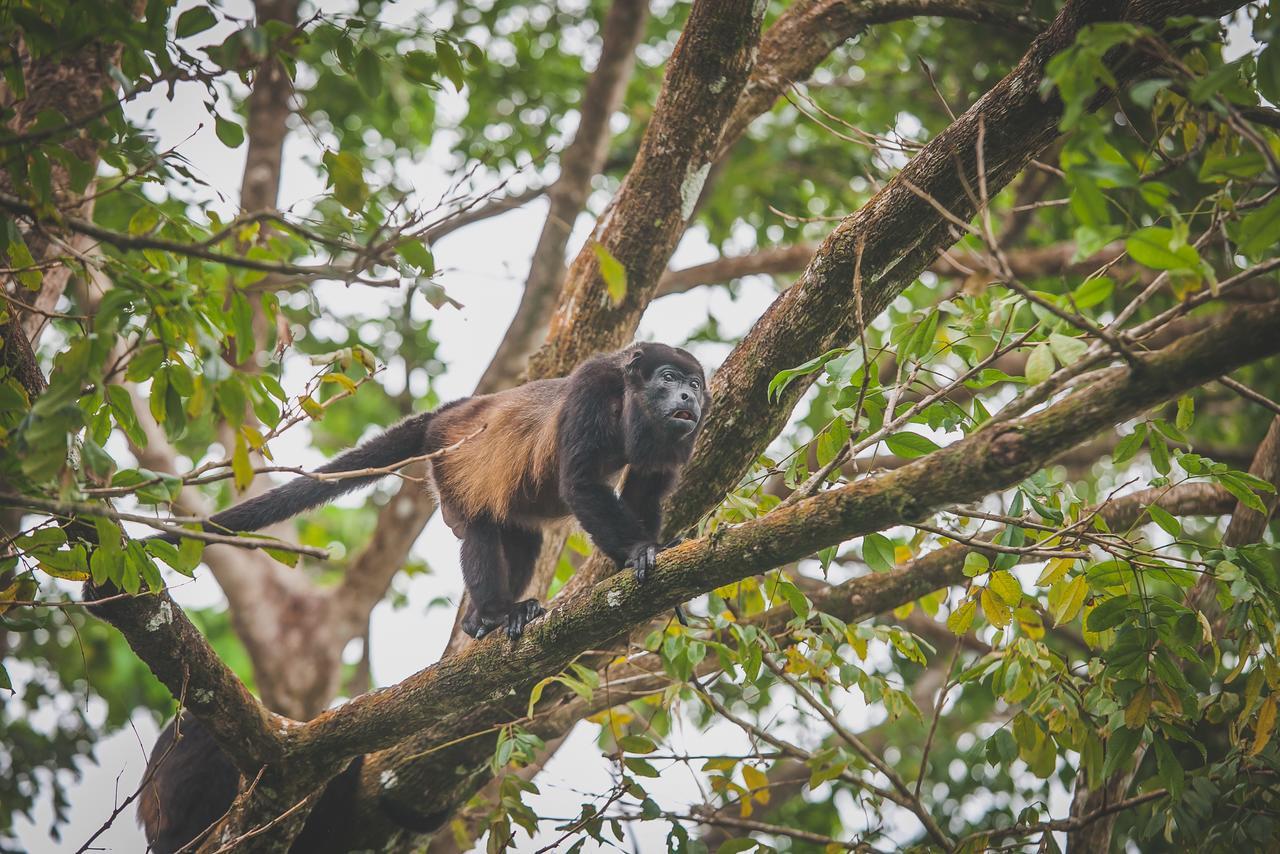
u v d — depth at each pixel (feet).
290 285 24.31
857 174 68.69
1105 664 30.32
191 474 21.63
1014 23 42.96
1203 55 30.37
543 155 22.41
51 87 33.42
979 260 20.26
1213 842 30.42
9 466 21.35
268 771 31.68
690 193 40.40
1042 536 31.30
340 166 23.53
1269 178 19.80
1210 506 39.40
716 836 51.26
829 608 39.96
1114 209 47.47
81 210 29.35
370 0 51.37
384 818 36.11
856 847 34.91
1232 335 18.95
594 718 39.27
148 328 21.68
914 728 61.77
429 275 22.27
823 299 32.04
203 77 22.70
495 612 37.29
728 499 32.63
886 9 43.96
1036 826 33.99
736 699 48.47
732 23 37.65
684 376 37.14
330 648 57.93
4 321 25.03
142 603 27.66
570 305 42.47
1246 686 29.71
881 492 23.38
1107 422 20.43
